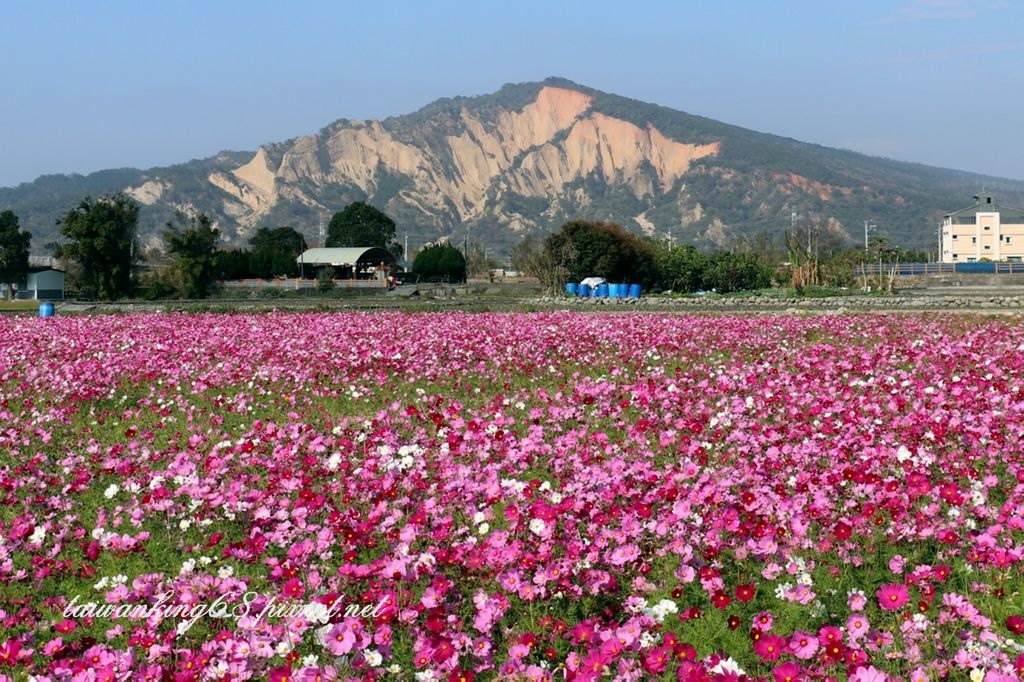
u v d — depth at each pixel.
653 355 18.72
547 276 64.94
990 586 6.27
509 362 17.89
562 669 5.27
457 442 9.74
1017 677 4.92
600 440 10.02
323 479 8.88
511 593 6.11
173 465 9.11
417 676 5.17
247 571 7.00
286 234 120.50
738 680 4.79
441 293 67.75
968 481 8.45
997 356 16.94
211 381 16.52
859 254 73.88
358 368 17.67
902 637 5.46
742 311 39.81
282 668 5.02
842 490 7.95
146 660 5.45
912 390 12.83
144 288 69.81
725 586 6.41
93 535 7.50
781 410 11.84
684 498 7.40
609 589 6.25
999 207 141.50
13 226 78.00
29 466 10.06
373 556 7.01
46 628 6.20
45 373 17.55
